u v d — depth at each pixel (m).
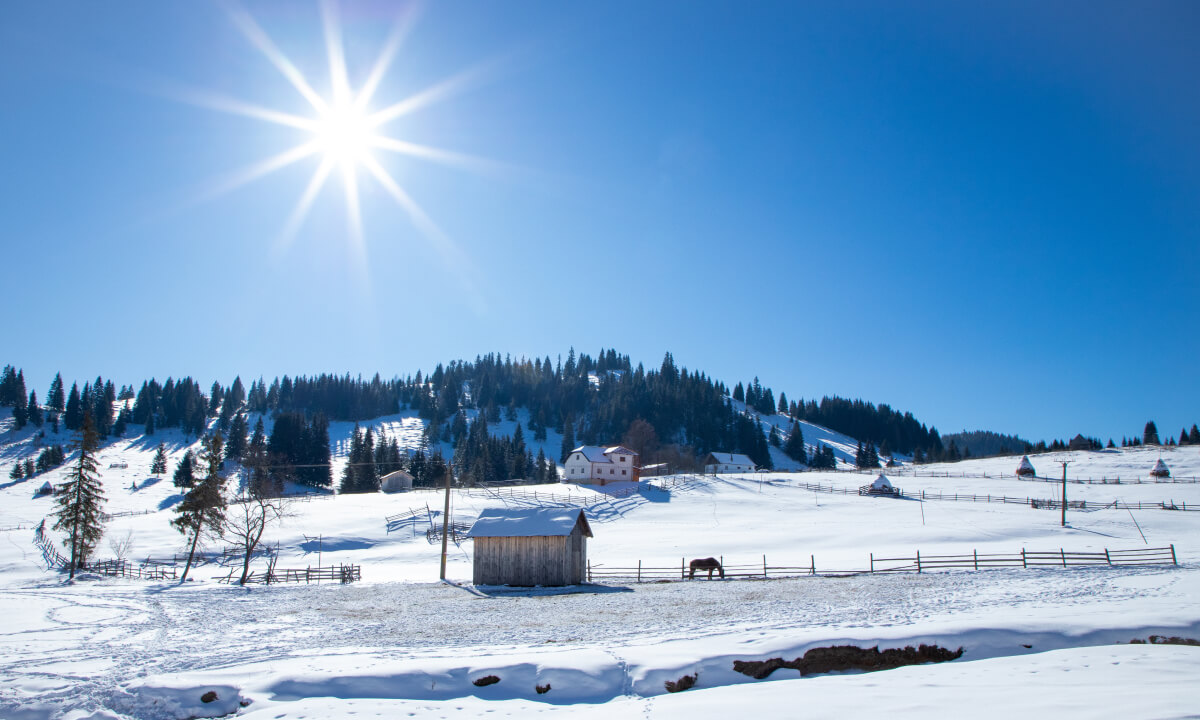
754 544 55.56
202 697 15.38
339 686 15.68
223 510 56.34
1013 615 20.06
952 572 36.19
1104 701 12.34
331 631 23.94
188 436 199.00
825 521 68.12
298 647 20.84
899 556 45.34
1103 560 39.31
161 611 29.44
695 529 65.69
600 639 20.39
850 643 16.69
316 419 145.12
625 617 25.44
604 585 39.06
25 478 143.00
